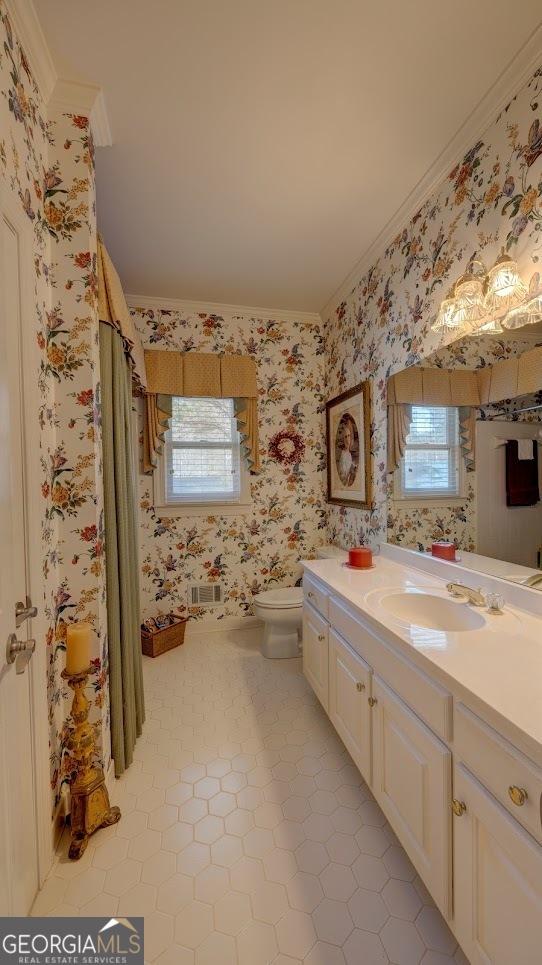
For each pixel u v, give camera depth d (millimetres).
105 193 1761
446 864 946
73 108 1302
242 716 1967
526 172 1264
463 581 1606
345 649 1550
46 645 1200
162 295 2762
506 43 1165
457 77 1263
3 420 852
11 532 888
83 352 1319
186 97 1314
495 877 793
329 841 1294
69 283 1305
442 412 1730
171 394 2805
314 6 1064
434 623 1475
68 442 1317
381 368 2236
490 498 1469
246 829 1339
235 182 1711
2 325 840
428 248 1790
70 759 1337
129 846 1276
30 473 1070
